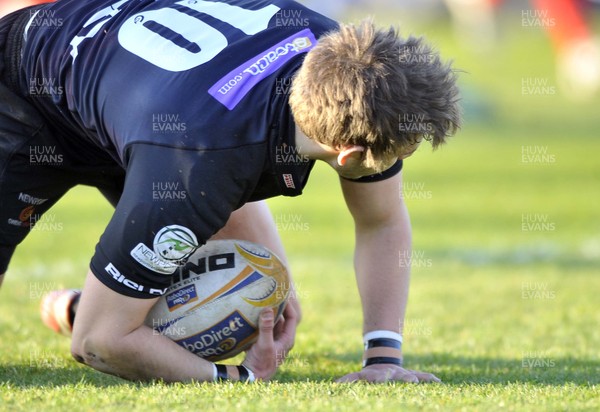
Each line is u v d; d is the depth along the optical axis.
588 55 127.88
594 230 55.53
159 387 13.04
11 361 17.05
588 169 85.88
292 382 14.70
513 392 13.27
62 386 13.78
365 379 14.30
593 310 26.83
